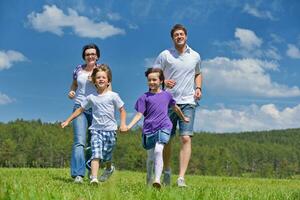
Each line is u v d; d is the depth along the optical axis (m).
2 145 112.75
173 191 4.95
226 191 6.56
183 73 8.98
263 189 8.98
